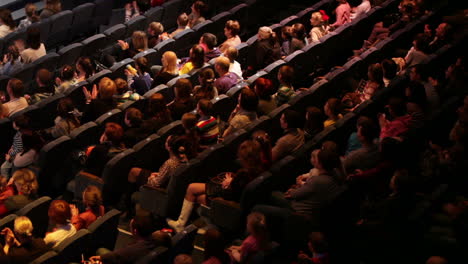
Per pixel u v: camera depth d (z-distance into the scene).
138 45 11.41
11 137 9.05
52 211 6.61
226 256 6.33
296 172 7.39
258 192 6.90
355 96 9.33
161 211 7.40
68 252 6.27
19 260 6.15
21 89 9.46
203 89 9.02
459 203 6.79
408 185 6.54
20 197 7.35
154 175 7.55
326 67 11.38
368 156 7.36
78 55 11.48
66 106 8.52
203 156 7.40
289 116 7.64
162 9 13.19
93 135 8.37
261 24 13.91
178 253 6.43
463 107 8.02
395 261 6.52
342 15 12.52
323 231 6.63
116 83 9.05
